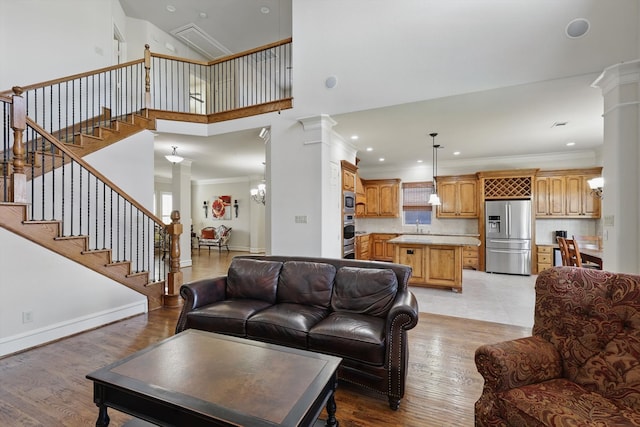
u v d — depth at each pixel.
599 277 1.56
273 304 2.80
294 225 4.35
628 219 2.77
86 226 3.88
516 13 3.17
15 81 3.98
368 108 3.85
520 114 4.01
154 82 6.09
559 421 1.13
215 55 7.24
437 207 7.30
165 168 8.41
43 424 1.73
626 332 1.37
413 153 6.39
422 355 2.62
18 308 2.65
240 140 5.29
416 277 5.06
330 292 2.67
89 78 4.81
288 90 8.29
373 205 7.96
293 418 1.13
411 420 1.79
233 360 1.58
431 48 3.52
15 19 3.99
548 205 6.17
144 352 1.67
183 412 1.23
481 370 1.46
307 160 4.26
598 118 4.16
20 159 2.70
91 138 3.94
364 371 1.96
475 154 6.50
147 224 4.62
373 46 3.82
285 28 6.17
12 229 2.61
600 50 2.91
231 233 10.42
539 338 1.60
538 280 1.75
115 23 5.38
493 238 6.39
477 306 4.05
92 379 1.40
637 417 1.15
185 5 5.52
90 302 3.20
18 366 2.39
